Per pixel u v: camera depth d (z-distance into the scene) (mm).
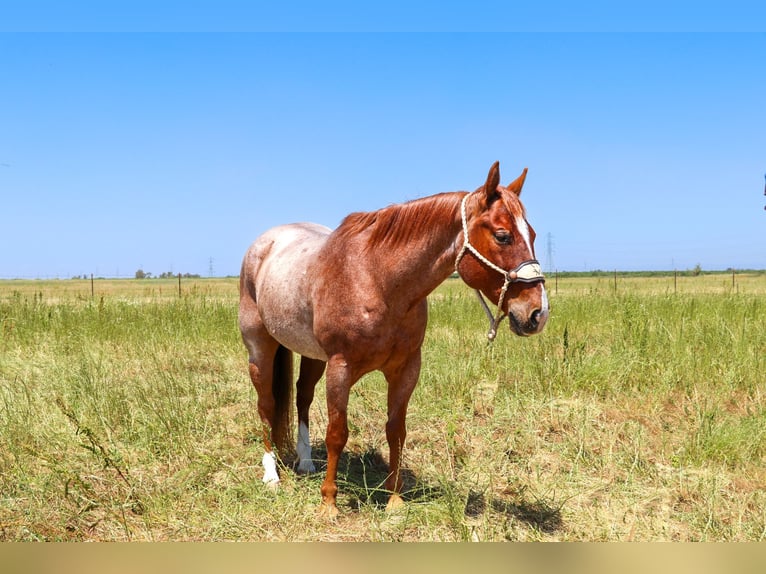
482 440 5387
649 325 8781
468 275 3664
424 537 3799
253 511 4047
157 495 4117
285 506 4102
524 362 7066
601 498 4438
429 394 6250
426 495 4148
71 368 7059
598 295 11680
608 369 6715
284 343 4609
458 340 8555
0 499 4008
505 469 4820
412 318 3961
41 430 5113
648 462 5027
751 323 8961
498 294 3562
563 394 6344
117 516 3770
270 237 5156
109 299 12727
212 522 3850
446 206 3748
